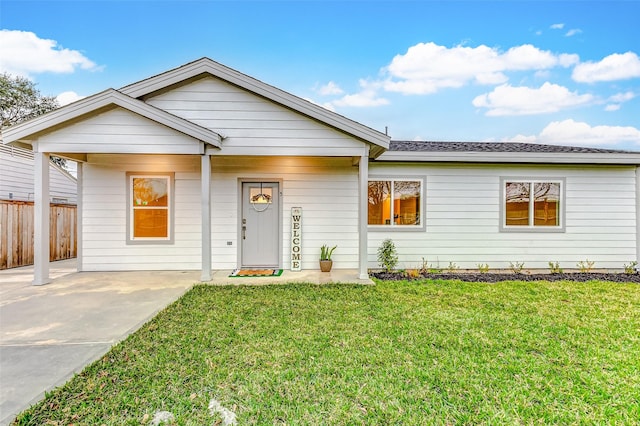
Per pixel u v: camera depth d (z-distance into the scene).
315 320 4.00
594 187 7.97
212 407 2.21
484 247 7.93
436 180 7.89
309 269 7.70
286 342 3.30
